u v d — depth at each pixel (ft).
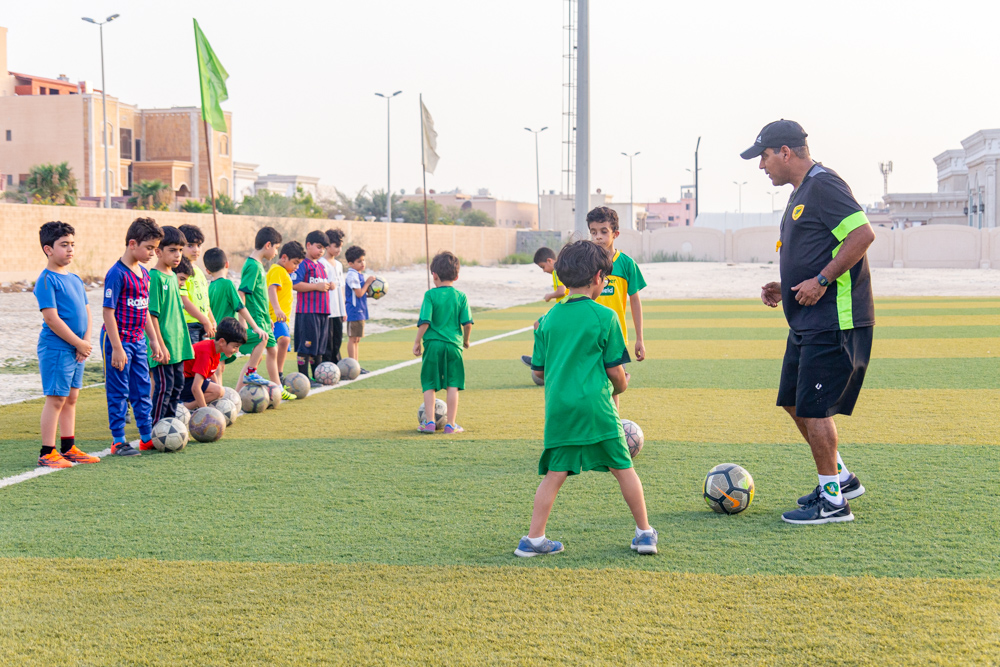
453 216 279.90
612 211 23.86
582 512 17.49
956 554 14.48
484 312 81.00
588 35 70.23
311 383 37.29
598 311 14.96
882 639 11.30
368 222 147.02
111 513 17.93
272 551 15.31
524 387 35.86
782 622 11.89
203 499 18.94
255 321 31.76
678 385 35.37
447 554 15.02
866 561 14.24
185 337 26.11
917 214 243.60
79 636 11.85
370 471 21.39
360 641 11.57
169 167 212.43
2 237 88.79
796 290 16.84
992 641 11.18
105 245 100.94
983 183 220.02
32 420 29.45
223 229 118.11
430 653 11.17
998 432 24.63
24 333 55.16
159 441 23.79
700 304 88.17
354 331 40.88
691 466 21.33
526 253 195.00
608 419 14.73
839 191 16.44
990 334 54.13
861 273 16.58
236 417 28.17
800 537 15.61
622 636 11.55
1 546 15.76
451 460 22.50
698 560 14.47
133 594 13.35
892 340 51.08
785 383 17.35
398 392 34.96
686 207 449.06
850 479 18.04
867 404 29.68
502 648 11.27
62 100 199.93
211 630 12.00
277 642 11.58
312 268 36.76
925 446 22.99
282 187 265.95
